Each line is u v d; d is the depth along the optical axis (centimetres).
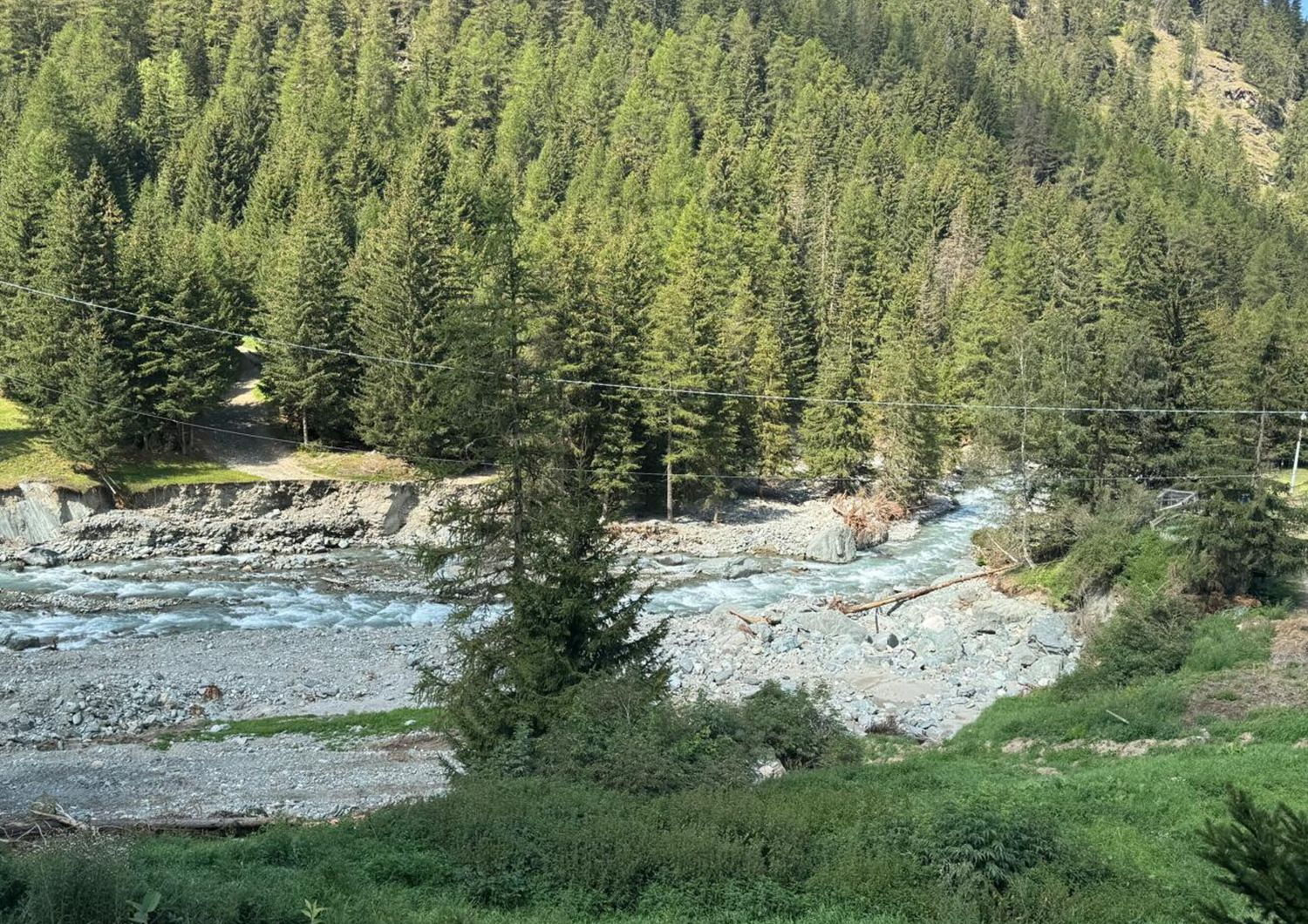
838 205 12569
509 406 2816
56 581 5622
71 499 6375
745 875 1762
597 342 7400
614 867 1756
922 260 11669
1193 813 2184
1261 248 13400
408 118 13912
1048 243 11788
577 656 2689
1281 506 4672
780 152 14038
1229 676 3409
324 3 17150
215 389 7288
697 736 2498
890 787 2408
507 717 2584
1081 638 4975
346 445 8056
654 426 7594
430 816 1986
